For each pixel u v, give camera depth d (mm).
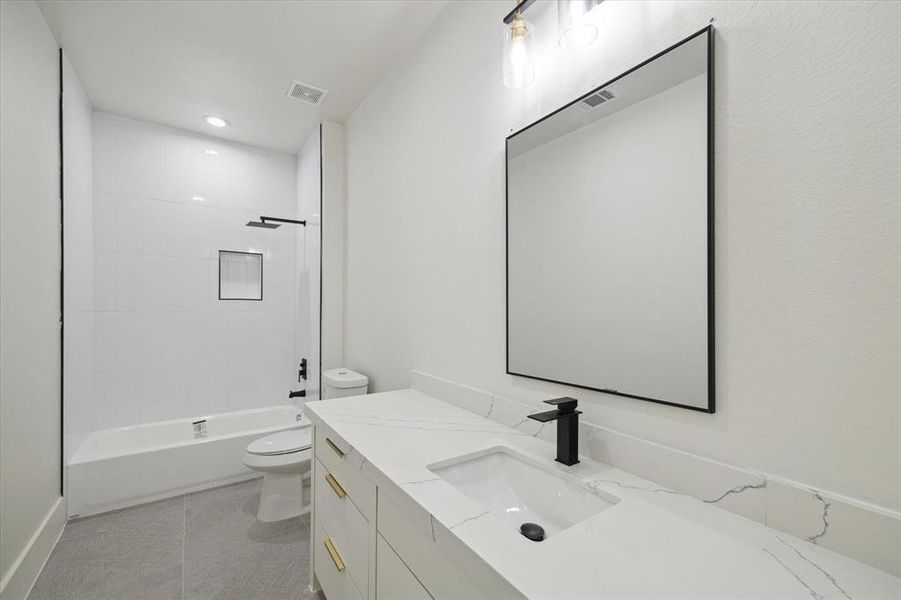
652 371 952
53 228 1964
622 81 1023
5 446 1464
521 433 1284
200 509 2289
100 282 2717
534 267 1280
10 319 1514
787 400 739
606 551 669
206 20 1860
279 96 2555
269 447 2207
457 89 1670
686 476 873
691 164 876
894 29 627
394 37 1980
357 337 2691
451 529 725
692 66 874
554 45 1242
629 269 1006
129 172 2838
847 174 672
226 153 3234
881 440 638
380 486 988
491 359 1477
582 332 1128
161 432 2834
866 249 652
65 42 2006
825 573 623
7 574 1468
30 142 1697
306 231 3279
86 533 2027
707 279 845
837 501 669
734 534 726
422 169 1920
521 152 1330
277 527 2105
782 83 747
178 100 2605
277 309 3438
